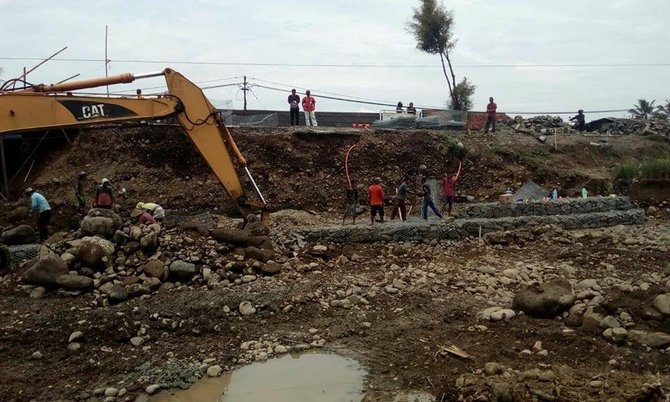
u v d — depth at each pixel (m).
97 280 11.52
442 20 34.78
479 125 29.48
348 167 22.95
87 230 12.82
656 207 21.42
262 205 14.72
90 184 21.39
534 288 10.73
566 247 15.64
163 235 12.91
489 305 11.12
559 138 28.72
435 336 9.59
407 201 21.14
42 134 23.44
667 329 9.06
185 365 8.64
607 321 9.30
